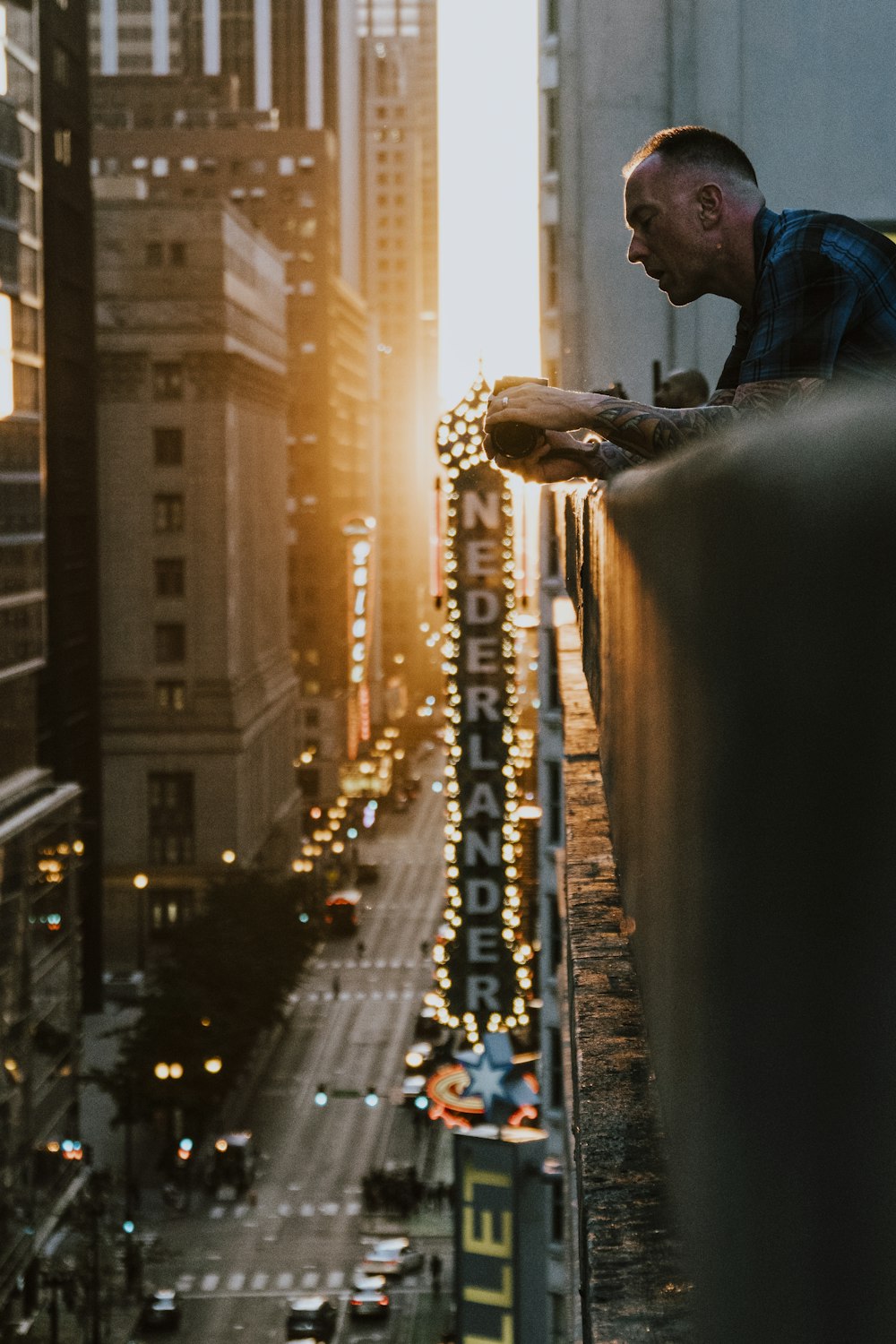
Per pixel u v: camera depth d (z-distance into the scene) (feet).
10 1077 190.08
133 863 394.73
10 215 206.18
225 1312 218.18
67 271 308.81
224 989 272.72
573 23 71.31
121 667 399.03
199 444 398.83
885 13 58.75
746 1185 3.77
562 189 72.90
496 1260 112.16
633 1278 6.17
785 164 58.59
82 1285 212.23
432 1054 318.65
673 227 9.80
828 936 3.22
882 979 3.04
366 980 385.91
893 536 2.98
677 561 5.19
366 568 598.75
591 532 15.42
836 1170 3.18
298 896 324.60
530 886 193.06
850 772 3.14
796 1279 3.35
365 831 574.97
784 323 8.49
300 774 571.69
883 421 3.08
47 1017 210.59
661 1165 6.88
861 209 58.49
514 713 142.61
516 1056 144.97
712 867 4.32
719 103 58.75
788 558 3.42
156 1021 258.57
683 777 5.35
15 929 194.39
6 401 205.98
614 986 9.42
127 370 399.24
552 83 114.62
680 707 5.35
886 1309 2.99
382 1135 287.48
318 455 606.14
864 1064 3.10
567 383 72.02
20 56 210.18
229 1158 262.67
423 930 439.22
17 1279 191.42
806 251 8.50
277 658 493.77
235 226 417.49
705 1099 4.52
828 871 3.23
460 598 142.20
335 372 631.56
